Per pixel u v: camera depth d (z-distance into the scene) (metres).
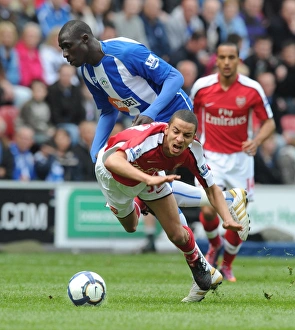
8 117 53.09
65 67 53.84
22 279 29.56
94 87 24.95
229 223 21.06
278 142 58.03
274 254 48.66
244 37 65.94
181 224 22.00
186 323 17.38
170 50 62.12
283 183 55.94
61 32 23.25
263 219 49.34
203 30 63.47
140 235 49.38
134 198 23.58
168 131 19.86
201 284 22.08
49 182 47.88
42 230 47.84
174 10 65.44
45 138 52.62
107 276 31.81
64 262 39.31
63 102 53.78
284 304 22.09
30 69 56.62
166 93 23.36
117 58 23.66
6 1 57.62
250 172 34.41
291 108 61.78
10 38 55.47
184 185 24.42
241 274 34.22
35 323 17.19
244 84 33.69
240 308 20.75
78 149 51.34
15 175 50.06
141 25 60.66
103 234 48.75
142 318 18.12
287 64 62.12
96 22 60.53
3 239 47.19
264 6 69.50
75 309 19.78
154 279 30.72
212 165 34.09
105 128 25.92
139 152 19.83
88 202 48.53
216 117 33.94
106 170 21.05
